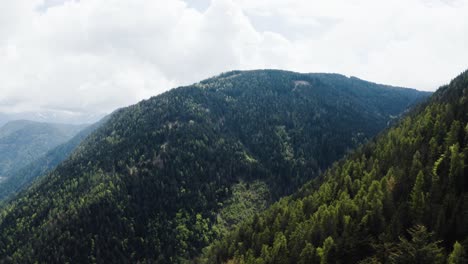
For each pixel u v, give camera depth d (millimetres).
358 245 90000
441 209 82875
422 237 71875
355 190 127562
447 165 105062
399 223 87062
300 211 130500
